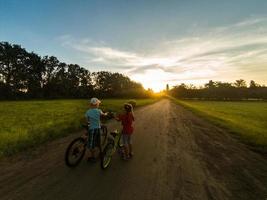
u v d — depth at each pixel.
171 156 8.38
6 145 8.65
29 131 11.66
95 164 7.00
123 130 7.52
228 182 6.16
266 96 144.88
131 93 123.75
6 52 90.25
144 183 5.77
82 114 22.22
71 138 10.70
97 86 129.88
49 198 4.74
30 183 5.44
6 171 6.20
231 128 16.42
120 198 4.91
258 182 6.26
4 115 21.44
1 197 4.71
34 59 98.81
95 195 4.98
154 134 12.73
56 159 7.37
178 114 27.16
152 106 43.59
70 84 108.69
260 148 10.45
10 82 90.56
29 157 7.55
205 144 10.82
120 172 6.46
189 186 5.76
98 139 6.76
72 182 5.60
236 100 127.25
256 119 28.91
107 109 27.64
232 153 9.33
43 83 102.00
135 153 8.55
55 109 30.30
